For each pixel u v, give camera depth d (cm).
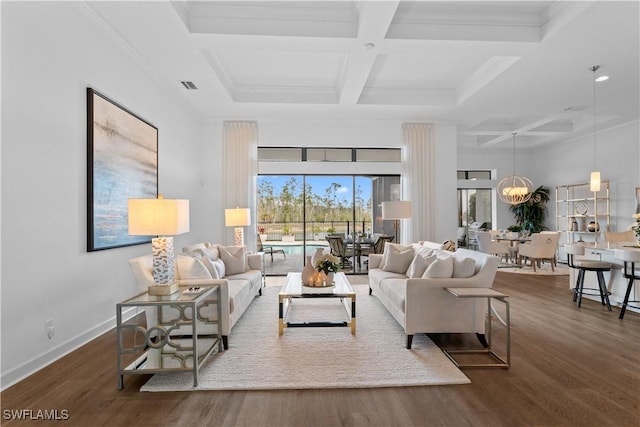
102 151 338
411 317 308
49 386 239
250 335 341
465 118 654
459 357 291
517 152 980
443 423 199
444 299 310
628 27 338
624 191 712
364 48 383
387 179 715
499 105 577
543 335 341
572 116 643
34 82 259
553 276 661
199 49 389
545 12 359
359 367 269
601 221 762
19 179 245
